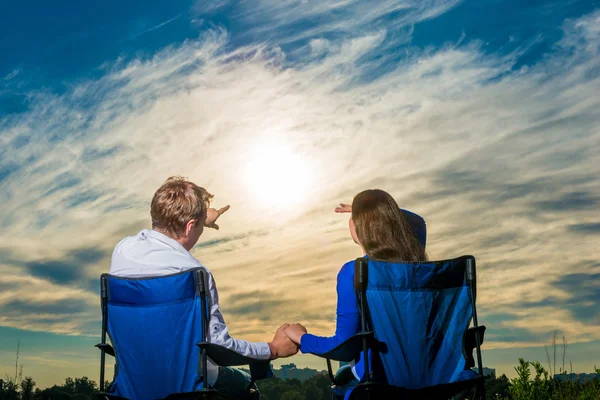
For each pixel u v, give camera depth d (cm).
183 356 247
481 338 241
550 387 391
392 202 262
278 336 274
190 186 284
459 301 244
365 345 231
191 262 267
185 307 248
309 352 258
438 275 240
